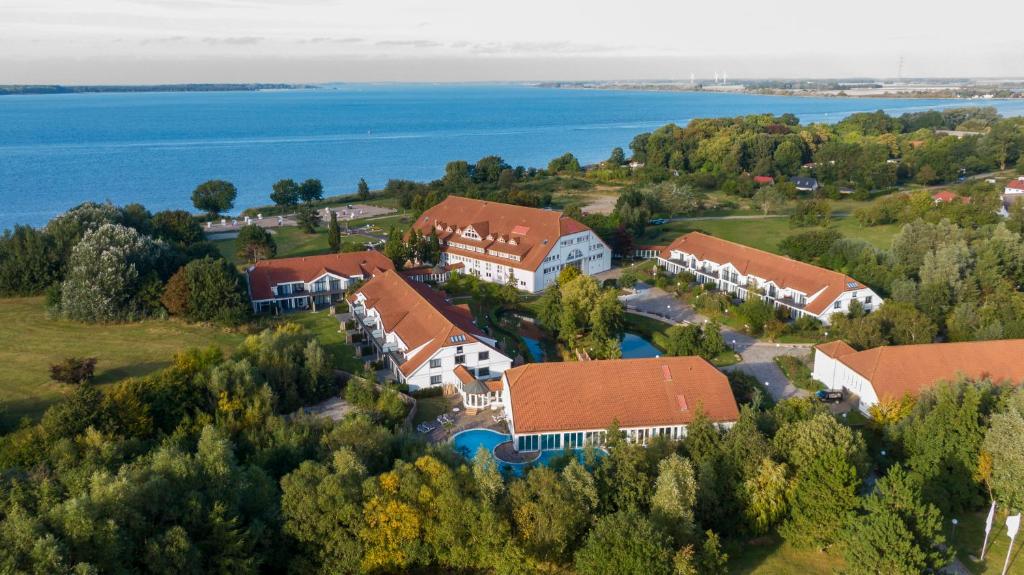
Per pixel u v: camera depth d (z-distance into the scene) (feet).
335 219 515.09
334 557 171.22
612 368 261.03
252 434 224.12
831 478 184.55
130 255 386.52
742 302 397.60
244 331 359.87
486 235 476.95
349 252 449.06
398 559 172.35
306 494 175.73
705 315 394.93
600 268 490.08
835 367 294.87
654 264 499.51
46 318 371.15
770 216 654.94
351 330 363.15
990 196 566.36
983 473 204.33
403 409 267.59
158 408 241.96
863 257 419.54
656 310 405.80
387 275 379.55
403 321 324.80
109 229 399.03
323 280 409.49
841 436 202.28
